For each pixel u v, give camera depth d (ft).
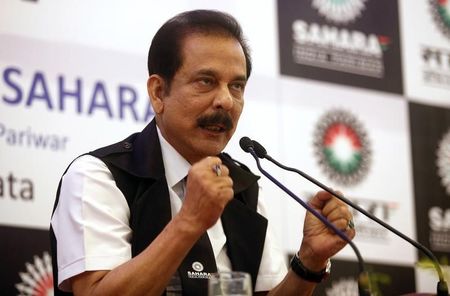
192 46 9.75
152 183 9.85
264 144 15.23
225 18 10.00
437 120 17.11
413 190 16.52
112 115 14.06
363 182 16.07
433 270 16.11
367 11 16.85
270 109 15.42
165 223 9.70
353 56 16.49
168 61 9.85
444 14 17.69
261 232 10.32
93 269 9.11
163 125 10.05
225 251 10.14
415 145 16.76
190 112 9.68
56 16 13.94
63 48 13.89
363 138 16.25
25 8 13.75
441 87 17.33
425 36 17.40
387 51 16.88
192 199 8.43
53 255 9.74
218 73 9.66
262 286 10.32
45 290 13.20
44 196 13.35
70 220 9.42
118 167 9.87
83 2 14.19
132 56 14.39
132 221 9.65
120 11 14.46
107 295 8.57
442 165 16.90
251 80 15.37
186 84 9.71
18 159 13.28
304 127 15.67
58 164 13.52
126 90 14.24
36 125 13.47
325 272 9.84
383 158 16.39
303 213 15.23
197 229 8.43
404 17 17.28
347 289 15.37
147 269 8.48
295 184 15.33
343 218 9.47
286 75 15.72
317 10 16.33
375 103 16.52
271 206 14.99
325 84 16.07
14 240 13.09
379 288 15.70
